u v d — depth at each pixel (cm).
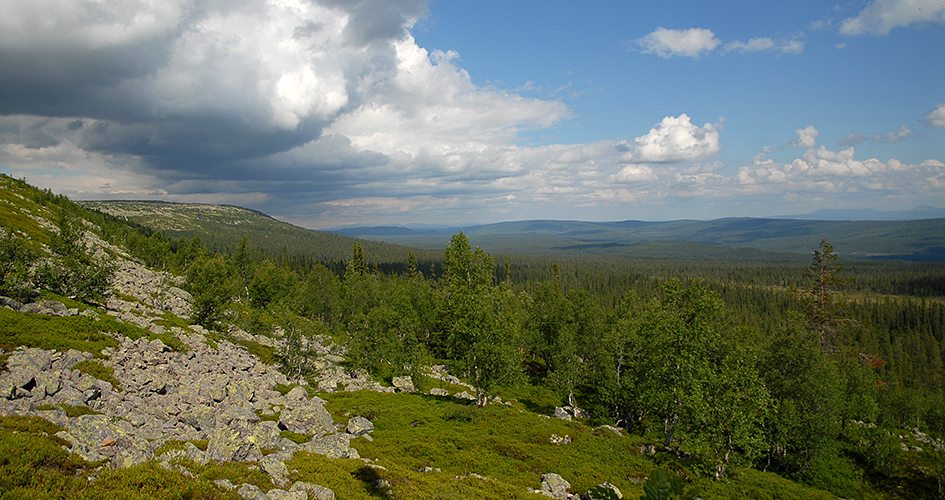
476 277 5322
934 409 7325
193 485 1569
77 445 1680
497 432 4072
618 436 4394
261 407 3625
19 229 8225
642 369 5278
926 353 14938
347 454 2812
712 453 3744
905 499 4731
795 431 4844
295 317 6188
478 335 4972
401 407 4616
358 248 16038
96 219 17025
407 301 10144
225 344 5594
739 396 3894
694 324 4284
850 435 5928
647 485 515
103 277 5247
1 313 3238
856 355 6312
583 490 3108
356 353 6856
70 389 2353
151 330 4572
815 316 6153
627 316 8025
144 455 1728
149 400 2822
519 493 2680
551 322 8894
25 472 1351
